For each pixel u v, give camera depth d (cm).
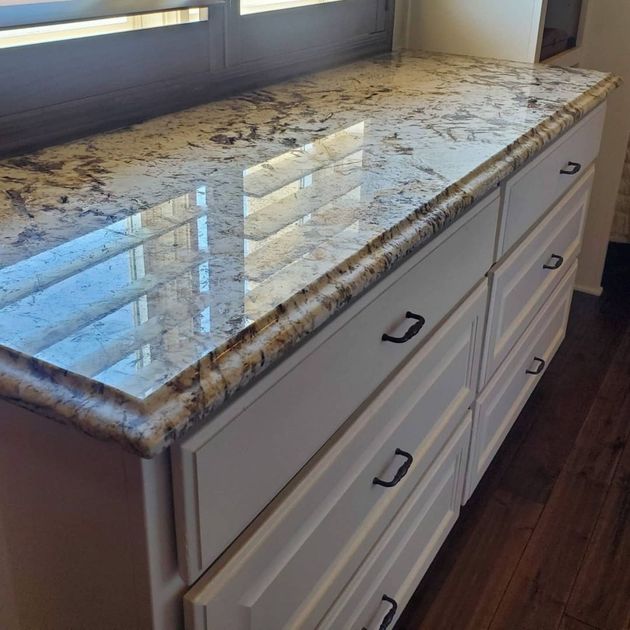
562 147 167
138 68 136
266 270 83
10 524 83
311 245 89
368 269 87
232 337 70
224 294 77
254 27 161
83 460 72
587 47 257
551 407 225
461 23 210
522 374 188
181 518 71
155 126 138
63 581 82
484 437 168
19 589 87
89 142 127
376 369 102
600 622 154
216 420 71
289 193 106
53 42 119
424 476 134
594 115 189
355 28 197
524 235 161
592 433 213
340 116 147
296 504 88
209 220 96
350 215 98
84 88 127
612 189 275
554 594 161
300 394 84
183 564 73
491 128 140
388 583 130
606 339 263
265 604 88
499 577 165
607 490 192
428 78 182
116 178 111
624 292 297
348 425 100
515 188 142
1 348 67
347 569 109
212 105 153
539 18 199
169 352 67
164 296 77
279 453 83
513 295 161
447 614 156
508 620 155
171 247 88
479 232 129
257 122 142
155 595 74
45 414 64
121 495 71
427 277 112
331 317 86
